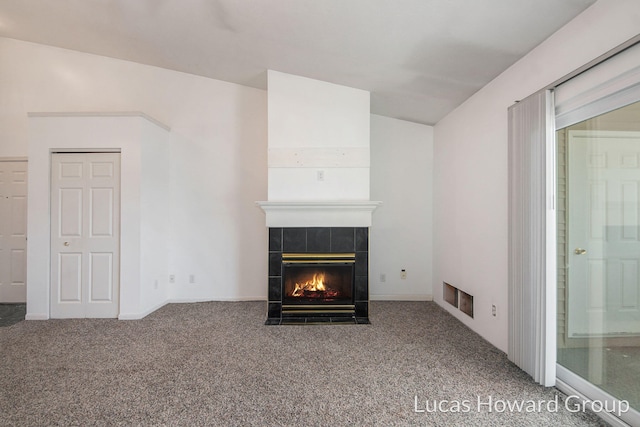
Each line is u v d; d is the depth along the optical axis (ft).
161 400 7.29
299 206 13.07
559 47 7.55
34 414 6.79
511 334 9.02
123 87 15.62
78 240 13.10
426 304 15.31
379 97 13.85
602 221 6.86
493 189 10.34
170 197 15.70
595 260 7.05
